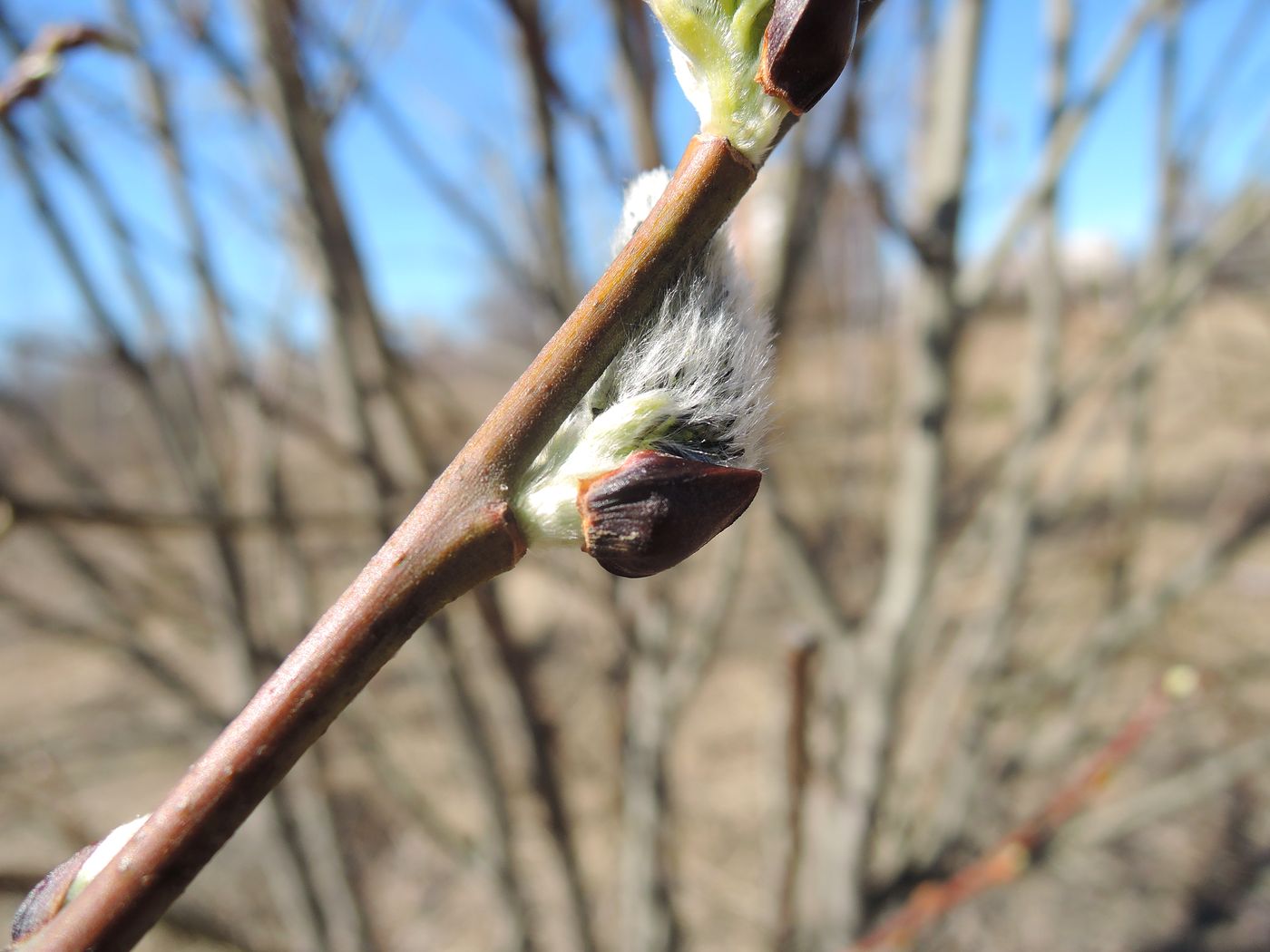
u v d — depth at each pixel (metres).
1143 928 0.28
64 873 0.05
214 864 0.27
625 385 0.05
